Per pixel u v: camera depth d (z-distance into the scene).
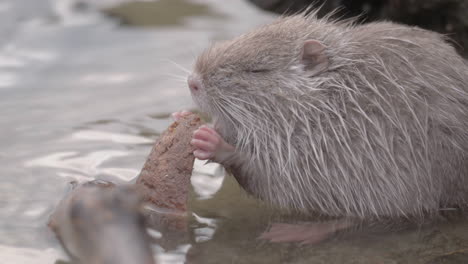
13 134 8.26
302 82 6.90
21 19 12.76
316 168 6.77
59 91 9.84
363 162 6.72
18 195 6.59
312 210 7.03
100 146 7.86
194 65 7.23
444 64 6.95
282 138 6.85
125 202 4.11
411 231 6.47
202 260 5.60
